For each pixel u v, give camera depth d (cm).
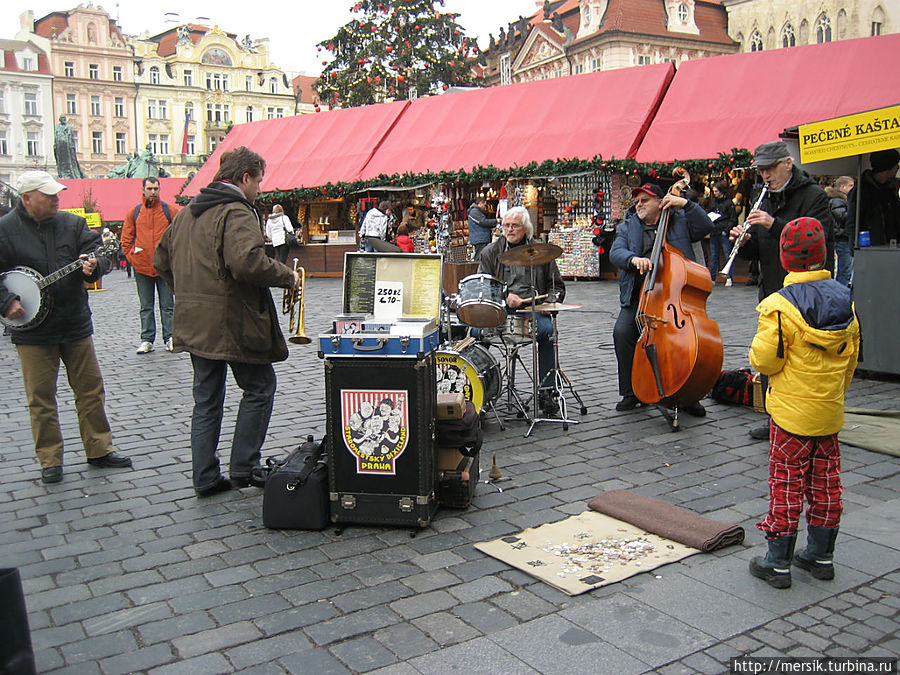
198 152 8262
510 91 1869
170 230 476
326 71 3997
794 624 316
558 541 397
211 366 472
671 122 1534
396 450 413
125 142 7919
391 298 451
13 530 433
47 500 477
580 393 706
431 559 385
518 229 628
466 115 1912
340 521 423
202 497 477
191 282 457
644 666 289
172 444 588
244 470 485
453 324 642
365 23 3928
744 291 1364
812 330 326
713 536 386
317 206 2205
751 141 1409
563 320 1127
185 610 341
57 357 511
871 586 347
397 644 309
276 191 2130
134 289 1931
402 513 418
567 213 1720
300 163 2181
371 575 369
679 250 616
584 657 296
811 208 539
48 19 7738
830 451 345
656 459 525
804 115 1380
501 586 355
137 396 743
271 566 382
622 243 627
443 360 576
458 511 445
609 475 497
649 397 583
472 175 1717
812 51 1459
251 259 437
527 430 600
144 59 7969
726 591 344
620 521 420
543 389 634
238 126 2522
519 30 6294
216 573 376
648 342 577
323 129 2238
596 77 1711
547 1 6275
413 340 402
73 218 512
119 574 377
